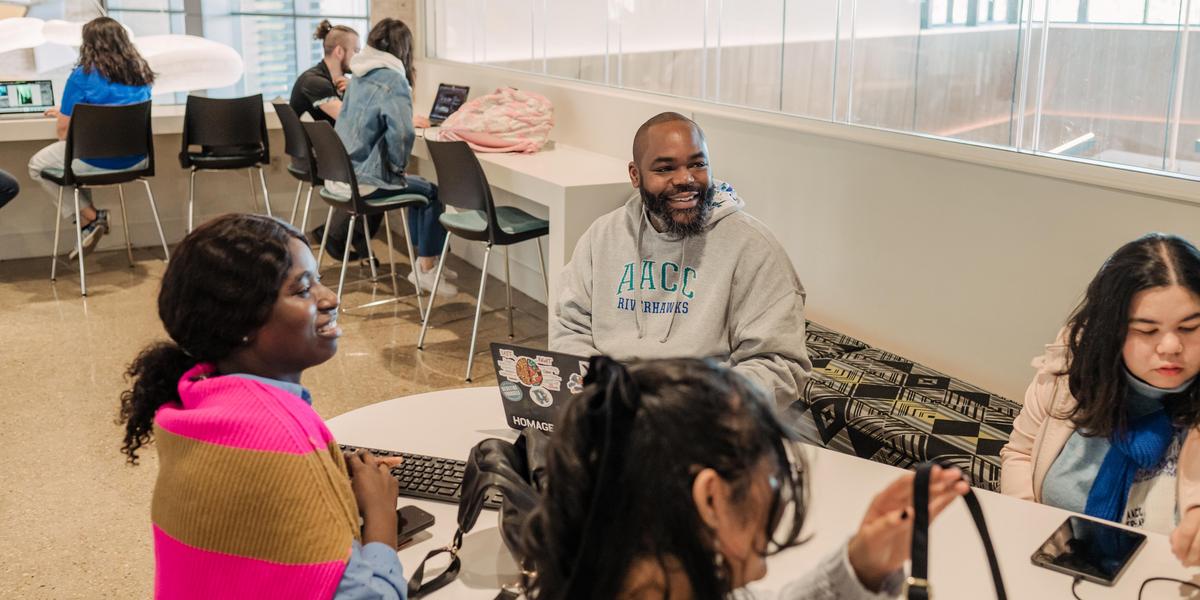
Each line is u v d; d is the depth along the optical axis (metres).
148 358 1.38
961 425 2.80
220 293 1.33
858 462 1.85
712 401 0.80
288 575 1.29
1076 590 1.45
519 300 5.24
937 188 3.19
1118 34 2.80
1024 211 2.94
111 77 5.30
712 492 0.77
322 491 1.32
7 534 2.90
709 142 4.07
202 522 1.29
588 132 4.83
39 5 5.64
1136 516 1.73
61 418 3.69
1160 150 2.74
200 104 5.52
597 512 0.79
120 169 5.35
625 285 2.25
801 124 3.69
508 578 1.50
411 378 4.14
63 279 5.48
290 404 1.35
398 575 1.39
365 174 4.83
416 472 1.79
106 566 2.76
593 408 0.84
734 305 2.20
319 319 1.41
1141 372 1.65
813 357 3.34
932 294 3.26
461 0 6.05
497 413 2.07
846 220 3.52
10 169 5.77
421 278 5.08
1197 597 1.43
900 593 0.97
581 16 5.02
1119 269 1.67
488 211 4.08
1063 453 1.83
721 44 4.20
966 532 1.61
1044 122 3.03
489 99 4.96
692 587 0.78
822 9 3.70
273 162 6.47
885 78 3.50
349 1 6.54
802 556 1.51
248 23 6.30
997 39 3.12
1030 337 2.98
